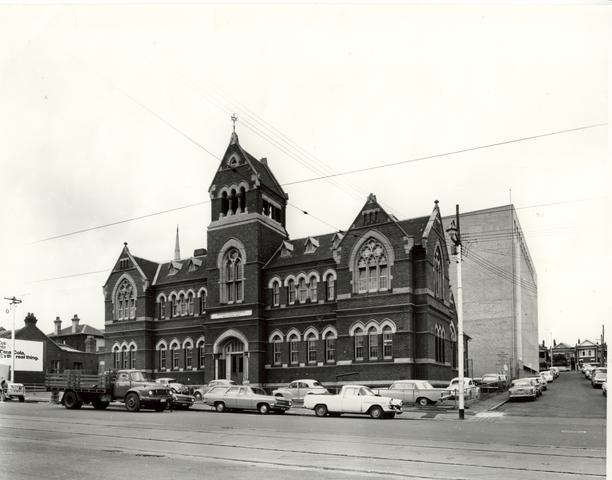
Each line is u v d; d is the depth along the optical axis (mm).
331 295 48469
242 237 52250
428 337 43750
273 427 24422
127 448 17891
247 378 49875
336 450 17469
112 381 35594
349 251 46688
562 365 130375
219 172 54719
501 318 77625
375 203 46438
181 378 55969
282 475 13492
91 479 13008
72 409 35906
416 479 13156
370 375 44094
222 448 17922
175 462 15281
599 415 33469
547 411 36375
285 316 50188
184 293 57688
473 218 80688
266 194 54406
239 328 51094
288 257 51688
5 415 30453
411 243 44344
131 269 60438
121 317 60688
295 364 49219
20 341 76188
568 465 14906
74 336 90938
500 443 19094
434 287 46531
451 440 19891
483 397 46219
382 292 44781
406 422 27656
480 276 79562
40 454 16484
